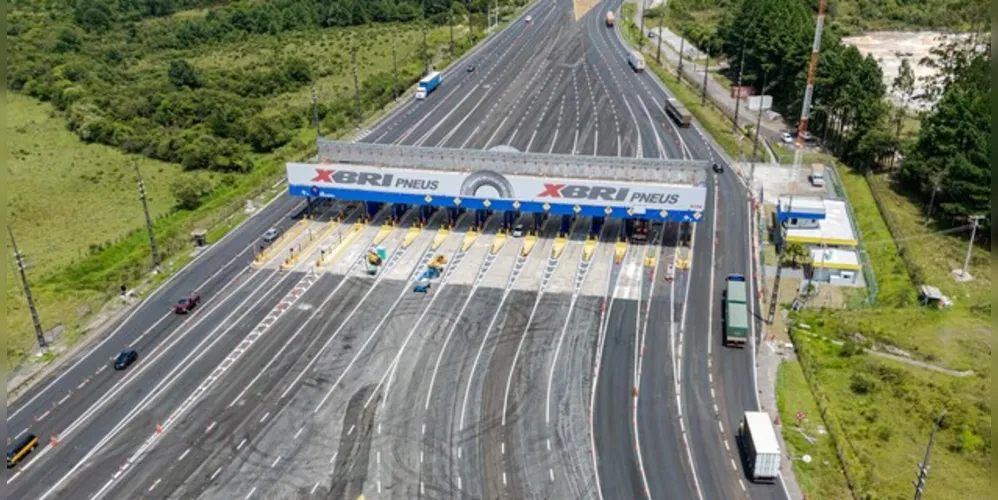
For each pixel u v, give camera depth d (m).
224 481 84.69
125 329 114.44
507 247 133.62
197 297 120.50
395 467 86.00
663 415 94.12
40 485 85.31
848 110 170.25
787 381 100.81
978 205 132.88
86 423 94.94
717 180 158.50
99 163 182.50
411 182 133.25
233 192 165.62
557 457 87.31
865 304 119.50
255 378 102.06
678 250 132.00
